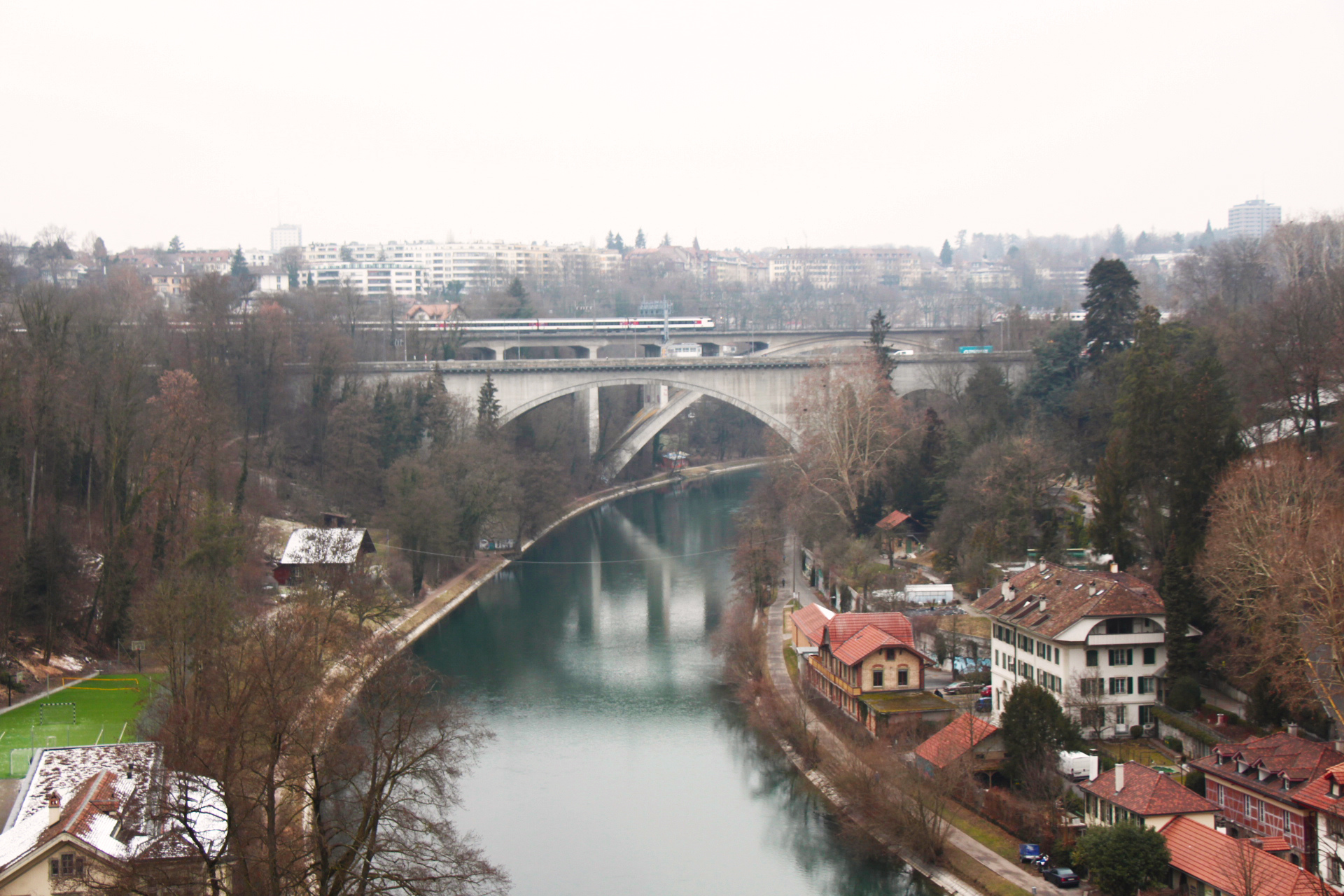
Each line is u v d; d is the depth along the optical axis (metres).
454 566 167.75
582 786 98.12
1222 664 95.50
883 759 88.75
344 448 173.50
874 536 156.12
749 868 83.81
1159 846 71.12
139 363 141.25
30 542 113.44
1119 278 179.75
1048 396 183.00
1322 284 170.00
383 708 77.88
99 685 106.31
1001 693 102.44
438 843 79.12
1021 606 102.94
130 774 72.69
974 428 169.38
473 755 100.56
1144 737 94.12
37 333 130.25
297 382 195.88
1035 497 138.62
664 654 134.50
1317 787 71.38
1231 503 95.31
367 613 120.00
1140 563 118.31
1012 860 79.44
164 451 128.50
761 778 99.88
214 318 186.25
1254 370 138.00
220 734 66.31
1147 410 117.06
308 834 69.94
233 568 121.50
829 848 86.88
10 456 122.25
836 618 110.88
